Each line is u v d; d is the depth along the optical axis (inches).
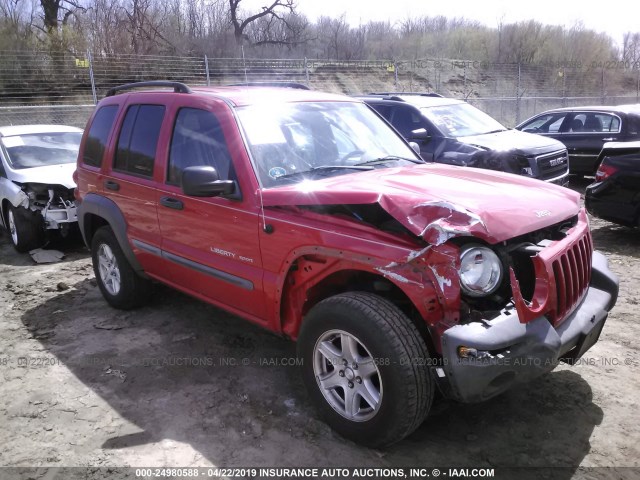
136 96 190.4
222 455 123.6
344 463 120.0
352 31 1370.6
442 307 109.0
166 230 169.5
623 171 273.9
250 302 144.7
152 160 174.1
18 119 692.1
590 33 1571.1
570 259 124.1
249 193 138.8
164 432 132.6
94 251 212.5
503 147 337.7
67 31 874.8
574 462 119.3
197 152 157.8
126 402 146.3
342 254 119.0
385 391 112.6
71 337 188.4
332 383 127.0
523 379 112.0
